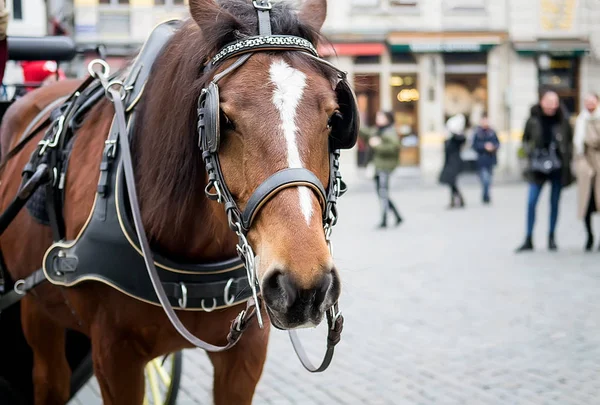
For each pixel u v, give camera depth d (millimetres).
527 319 7148
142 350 3189
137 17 24828
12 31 15516
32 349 4152
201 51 2730
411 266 10219
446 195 22500
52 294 3670
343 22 28547
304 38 2682
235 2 2762
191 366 6195
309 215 2305
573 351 6109
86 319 3305
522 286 8625
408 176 28672
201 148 2596
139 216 2984
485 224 14820
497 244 11969
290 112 2412
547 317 7195
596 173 10750
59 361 4086
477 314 7414
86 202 3279
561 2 29125
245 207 2402
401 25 28766
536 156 10977
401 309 7734
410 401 5148
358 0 28641
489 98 29375
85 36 24531
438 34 28781
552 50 28984
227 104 2451
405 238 13188
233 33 2672
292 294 2217
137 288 3041
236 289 3107
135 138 3186
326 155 2502
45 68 6363
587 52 29141
